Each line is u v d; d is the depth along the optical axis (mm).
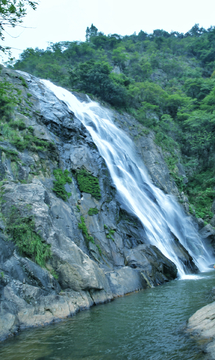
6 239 9336
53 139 18031
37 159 15258
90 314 9422
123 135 30953
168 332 7352
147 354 6242
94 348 6691
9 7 8500
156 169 31000
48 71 46781
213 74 70375
